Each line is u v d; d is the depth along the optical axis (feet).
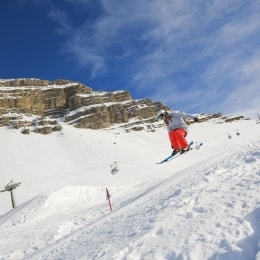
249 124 491.31
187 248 18.28
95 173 262.26
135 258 19.42
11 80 514.27
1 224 95.20
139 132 443.32
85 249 25.73
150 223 25.36
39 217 91.25
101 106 474.90
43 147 339.36
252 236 17.58
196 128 476.13
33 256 32.96
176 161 295.89
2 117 421.18
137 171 260.21
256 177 31.40
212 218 21.86
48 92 510.58
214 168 48.83
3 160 301.43
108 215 44.42
